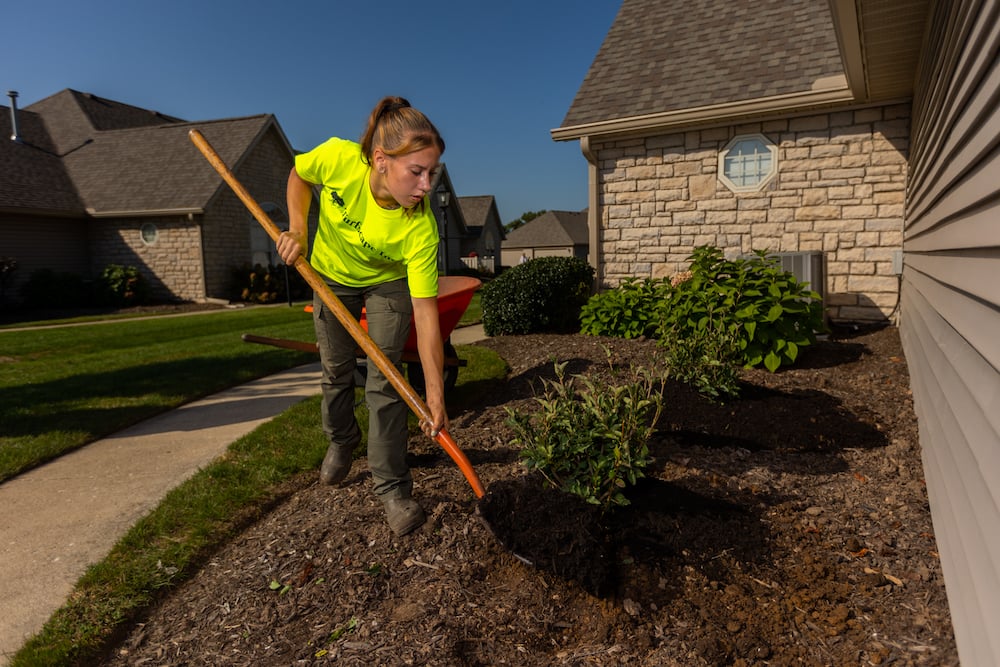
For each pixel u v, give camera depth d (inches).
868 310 313.9
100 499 134.3
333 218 101.2
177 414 203.5
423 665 79.0
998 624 57.3
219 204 764.0
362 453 148.9
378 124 90.3
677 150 350.9
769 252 323.9
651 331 289.1
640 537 100.3
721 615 85.4
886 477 127.9
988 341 72.5
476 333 365.1
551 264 340.5
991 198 78.1
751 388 181.0
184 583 101.8
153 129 860.0
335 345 113.3
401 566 99.7
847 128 310.2
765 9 381.7
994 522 62.4
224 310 665.0
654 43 396.8
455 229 1375.5
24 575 104.0
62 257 757.9
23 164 779.4
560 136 363.9
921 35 207.2
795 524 108.7
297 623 89.3
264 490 133.0
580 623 86.0
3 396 227.5
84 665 83.5
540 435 105.3
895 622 82.5
